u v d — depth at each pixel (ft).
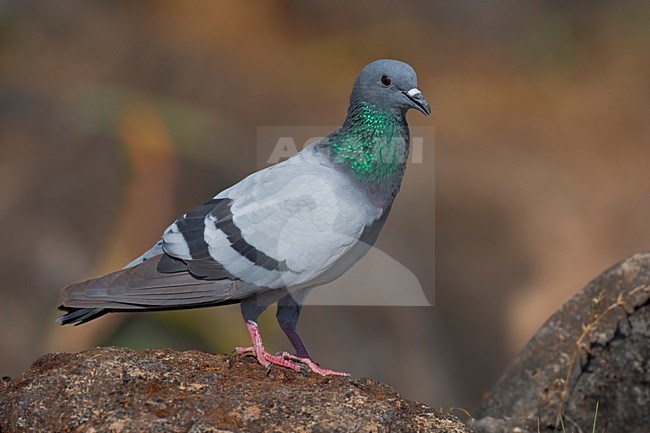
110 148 44.65
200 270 20.89
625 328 23.94
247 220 21.21
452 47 69.62
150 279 20.70
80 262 40.27
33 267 39.70
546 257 48.67
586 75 69.51
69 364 18.28
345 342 39.60
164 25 61.05
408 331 41.11
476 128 58.90
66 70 52.70
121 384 17.93
